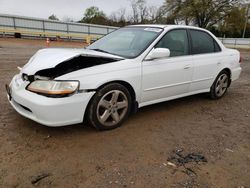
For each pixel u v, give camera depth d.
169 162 2.78
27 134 3.23
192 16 43.72
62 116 2.98
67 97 2.96
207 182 2.47
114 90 3.37
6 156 2.72
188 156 2.93
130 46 3.98
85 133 3.35
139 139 3.28
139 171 2.58
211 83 5.01
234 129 3.81
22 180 2.36
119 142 3.17
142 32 4.23
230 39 44.06
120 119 3.58
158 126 3.74
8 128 3.36
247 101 5.37
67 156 2.79
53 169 2.54
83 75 3.08
